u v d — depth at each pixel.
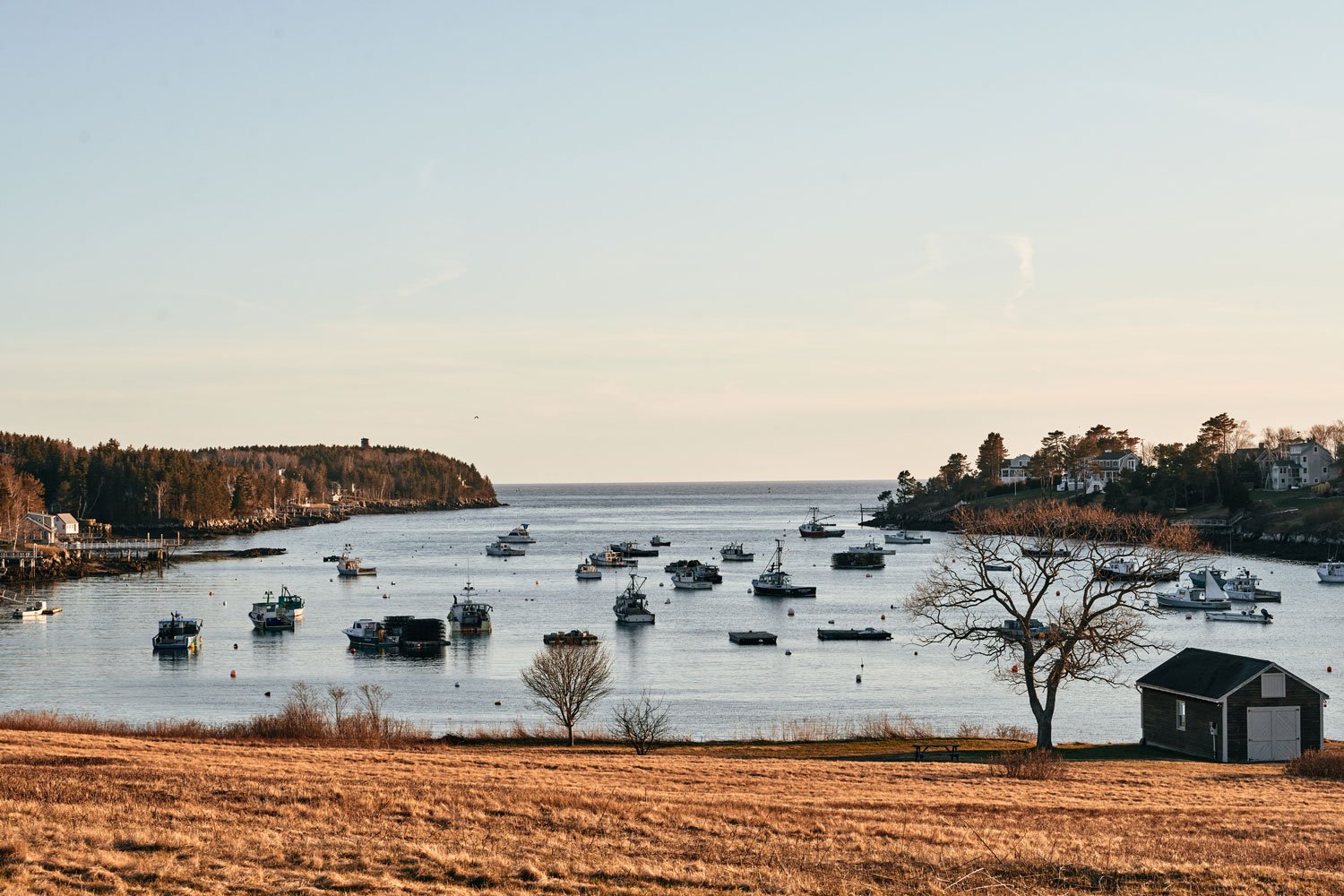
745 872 28.59
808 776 48.12
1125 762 56.69
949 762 56.72
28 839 28.11
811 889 27.31
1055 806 40.66
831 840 32.53
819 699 89.50
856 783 46.22
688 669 104.81
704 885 27.41
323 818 32.56
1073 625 65.56
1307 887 28.53
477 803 35.47
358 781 39.34
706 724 78.19
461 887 26.45
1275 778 51.06
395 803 34.84
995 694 91.94
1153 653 111.94
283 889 25.56
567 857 29.38
